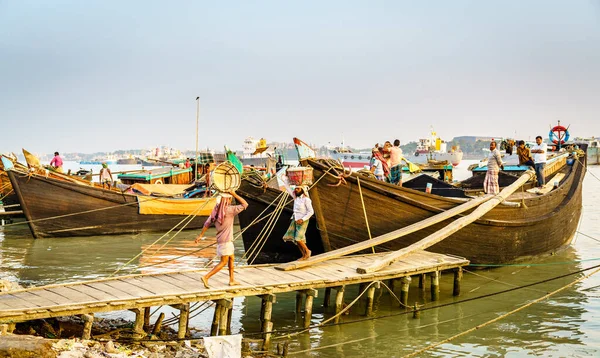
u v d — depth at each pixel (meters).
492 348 10.94
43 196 23.75
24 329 10.11
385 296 14.53
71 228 24.55
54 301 9.30
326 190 15.15
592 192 53.16
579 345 11.10
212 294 10.16
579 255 20.39
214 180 10.30
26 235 25.47
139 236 25.39
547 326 12.26
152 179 32.22
